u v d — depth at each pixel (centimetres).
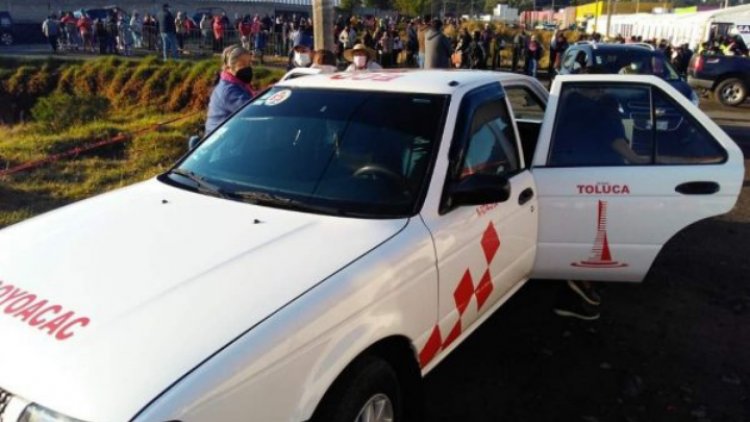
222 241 257
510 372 380
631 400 354
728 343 420
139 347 196
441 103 326
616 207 373
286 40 2608
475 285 318
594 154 380
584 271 387
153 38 2727
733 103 1748
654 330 436
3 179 768
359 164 310
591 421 334
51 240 264
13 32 3291
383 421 262
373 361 250
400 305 262
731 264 560
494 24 4478
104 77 1941
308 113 345
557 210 377
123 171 841
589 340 420
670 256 577
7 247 264
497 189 290
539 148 385
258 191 307
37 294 223
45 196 711
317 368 221
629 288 505
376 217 282
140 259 243
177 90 1778
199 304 215
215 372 192
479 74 379
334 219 279
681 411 345
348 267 244
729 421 337
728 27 2298
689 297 490
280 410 210
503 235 338
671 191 370
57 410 181
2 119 2028
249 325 208
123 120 1428
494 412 341
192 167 341
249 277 231
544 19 8394
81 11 2919
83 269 238
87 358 192
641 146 380
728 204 372
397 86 344
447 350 314
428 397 354
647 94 384
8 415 187
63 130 1253
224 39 2820
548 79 2358
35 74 2061
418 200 290
